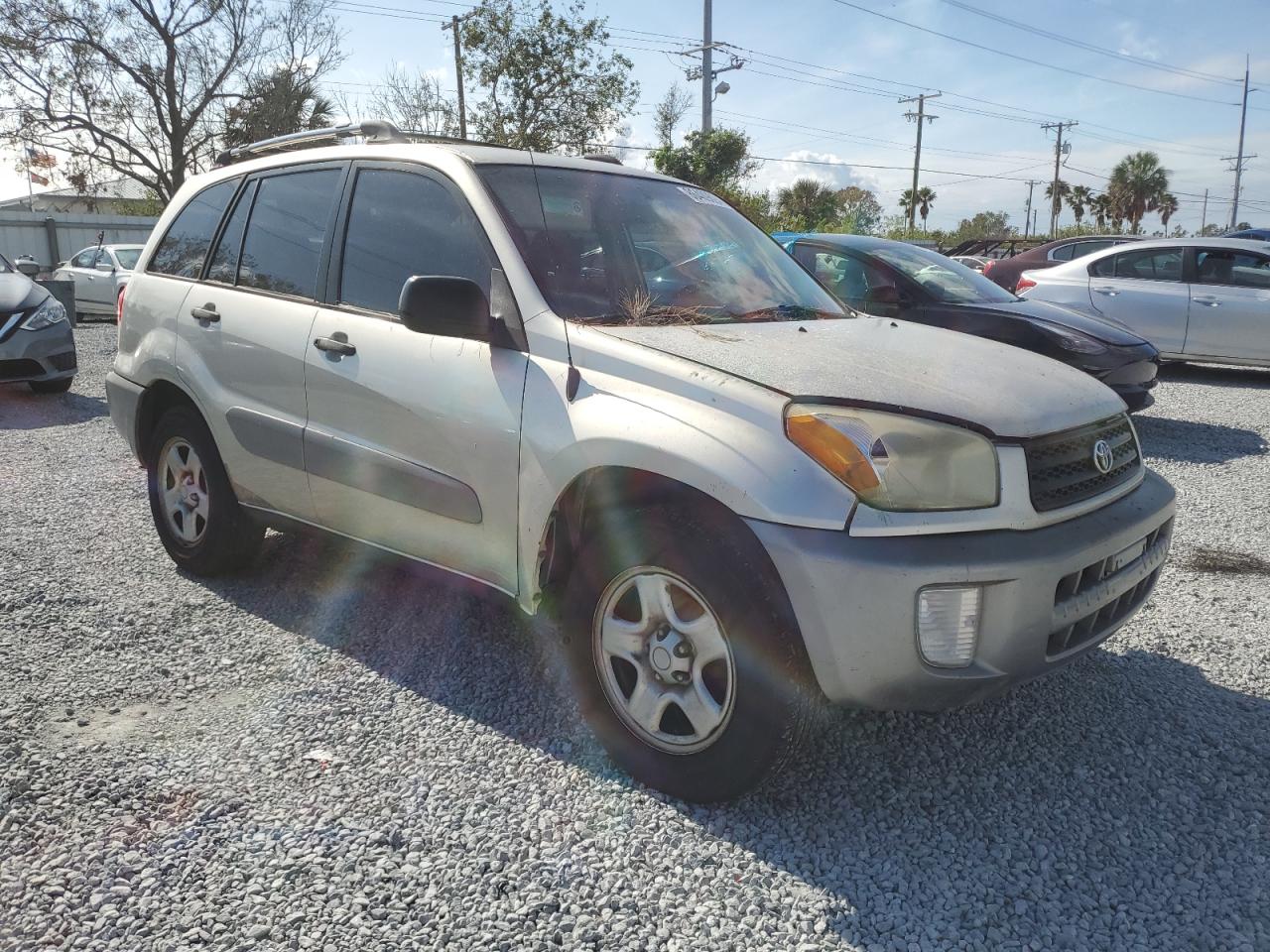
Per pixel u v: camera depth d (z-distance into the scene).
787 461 2.45
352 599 4.20
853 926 2.26
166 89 29.12
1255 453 7.49
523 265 3.11
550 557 3.00
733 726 2.54
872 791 2.81
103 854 2.45
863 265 7.77
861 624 2.36
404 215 3.50
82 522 5.32
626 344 2.83
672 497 2.72
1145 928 2.26
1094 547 2.59
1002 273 13.66
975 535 2.46
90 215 27.53
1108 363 7.01
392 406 3.29
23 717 3.14
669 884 2.39
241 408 3.89
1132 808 2.75
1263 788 2.85
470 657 3.63
